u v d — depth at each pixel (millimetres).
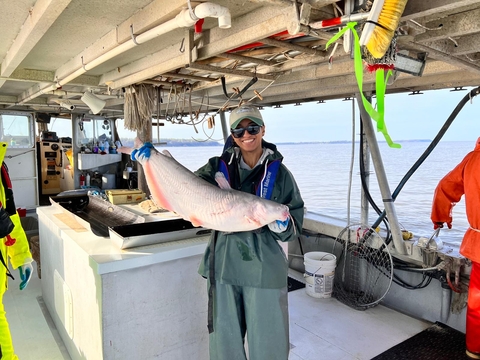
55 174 7121
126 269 2027
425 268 3199
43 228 3502
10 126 5820
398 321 3271
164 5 1657
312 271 3787
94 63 2475
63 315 2859
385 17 1210
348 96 3943
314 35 1519
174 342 2254
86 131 6242
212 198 1614
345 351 2799
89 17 1982
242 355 1887
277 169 1817
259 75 2551
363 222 3912
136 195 3467
